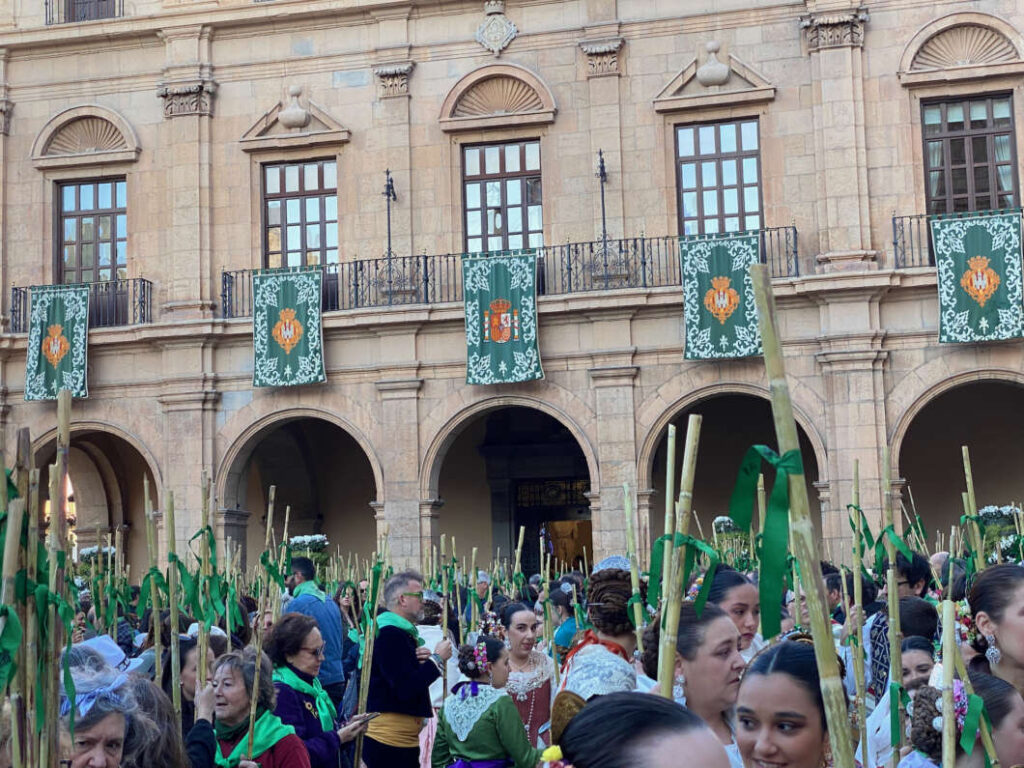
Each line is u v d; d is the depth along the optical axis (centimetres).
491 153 3022
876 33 2838
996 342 2728
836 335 2759
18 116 3200
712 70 2892
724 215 2909
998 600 566
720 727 541
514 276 2895
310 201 3094
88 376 3086
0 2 3222
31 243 3172
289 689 834
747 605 646
